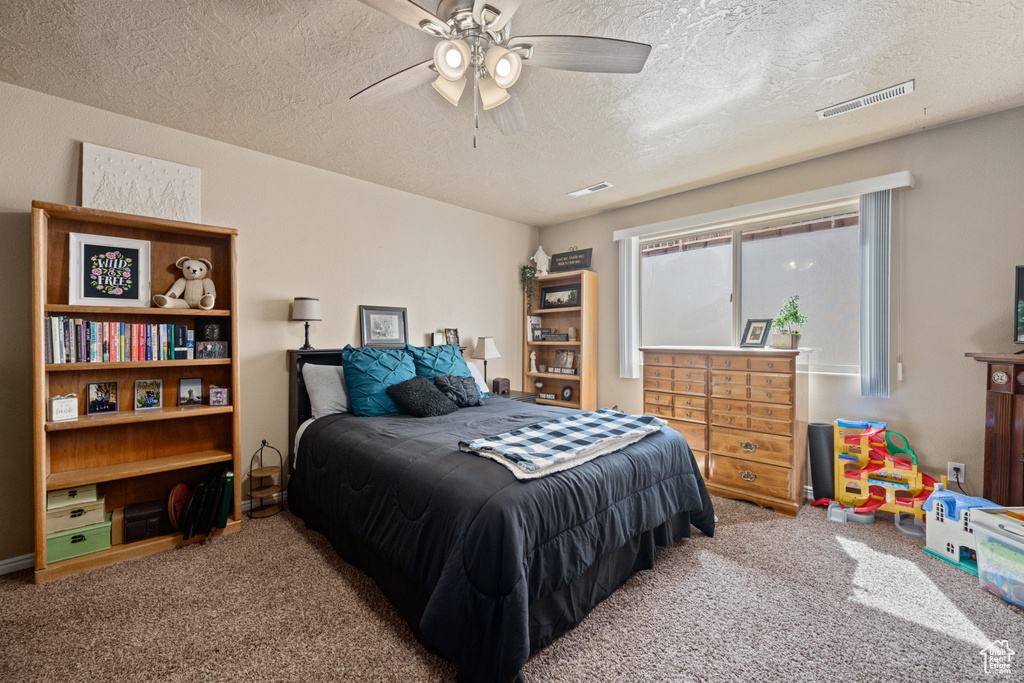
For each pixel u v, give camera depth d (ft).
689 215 12.25
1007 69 6.61
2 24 5.57
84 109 7.66
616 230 13.99
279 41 5.99
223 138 9.00
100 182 7.77
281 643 5.24
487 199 13.12
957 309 8.38
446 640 4.43
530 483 5.31
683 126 8.47
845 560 7.22
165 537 7.69
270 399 9.92
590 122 8.30
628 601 6.11
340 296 11.08
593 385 14.52
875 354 9.11
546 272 15.76
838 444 9.22
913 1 5.21
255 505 9.69
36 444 6.53
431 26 4.78
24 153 7.15
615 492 6.18
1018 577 5.92
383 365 9.89
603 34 5.88
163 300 7.95
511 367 15.72
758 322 10.97
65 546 6.86
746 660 4.95
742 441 9.90
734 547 7.72
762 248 11.38
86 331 7.20
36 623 5.58
